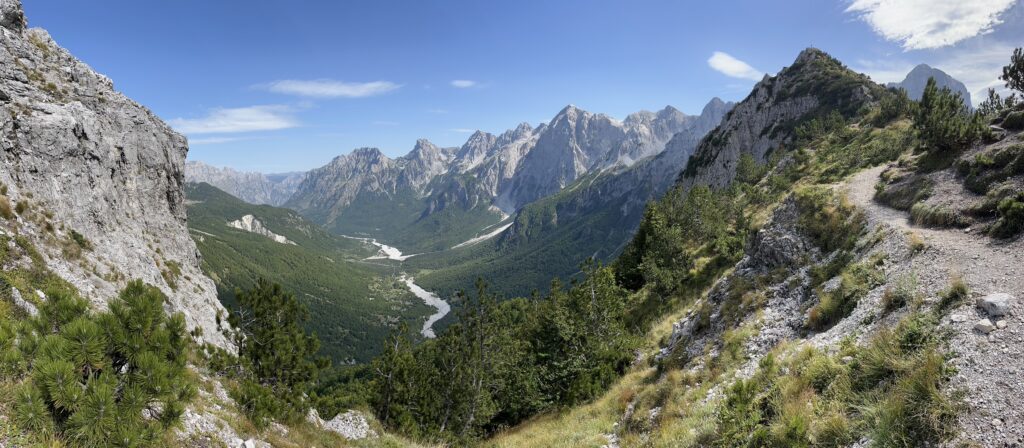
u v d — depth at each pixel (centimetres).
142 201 4066
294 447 1855
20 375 950
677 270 4816
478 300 4216
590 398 3209
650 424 2070
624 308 4900
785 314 2258
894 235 2138
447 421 3969
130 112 4141
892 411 1026
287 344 2442
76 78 3741
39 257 2297
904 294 1541
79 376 973
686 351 2684
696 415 1805
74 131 3186
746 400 1526
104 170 3484
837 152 6556
